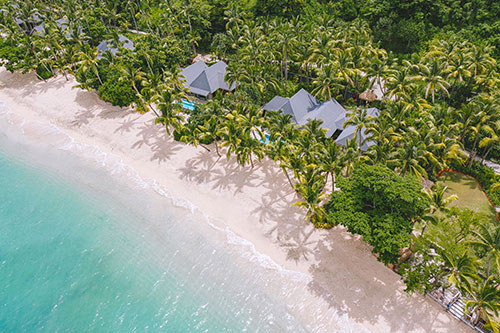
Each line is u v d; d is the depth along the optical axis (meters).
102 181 54.53
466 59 52.41
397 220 33.66
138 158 57.84
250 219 45.53
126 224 47.25
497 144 48.06
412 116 48.16
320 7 82.94
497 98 44.50
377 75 54.31
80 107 69.69
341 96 62.19
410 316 34.50
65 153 61.19
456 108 56.38
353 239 41.59
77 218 48.75
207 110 51.50
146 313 37.41
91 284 40.56
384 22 72.56
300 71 68.44
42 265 43.03
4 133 67.25
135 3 94.12
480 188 45.00
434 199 35.62
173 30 84.62
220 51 74.12
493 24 66.12
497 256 30.14
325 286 37.84
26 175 56.94
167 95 52.59
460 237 37.38
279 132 46.09
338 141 51.94
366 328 34.16
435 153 43.53
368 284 37.41
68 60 76.50
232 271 40.41
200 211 47.75
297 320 35.53
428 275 32.53
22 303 39.41
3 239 46.53
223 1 83.00
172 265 41.72
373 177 34.97
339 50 60.00
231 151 47.06
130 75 61.06
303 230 43.16
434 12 72.50
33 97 74.69
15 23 85.75
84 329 36.66
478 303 29.58
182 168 54.22
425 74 50.84
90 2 92.31
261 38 62.88
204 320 36.34
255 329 35.19
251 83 62.19
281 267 40.19
